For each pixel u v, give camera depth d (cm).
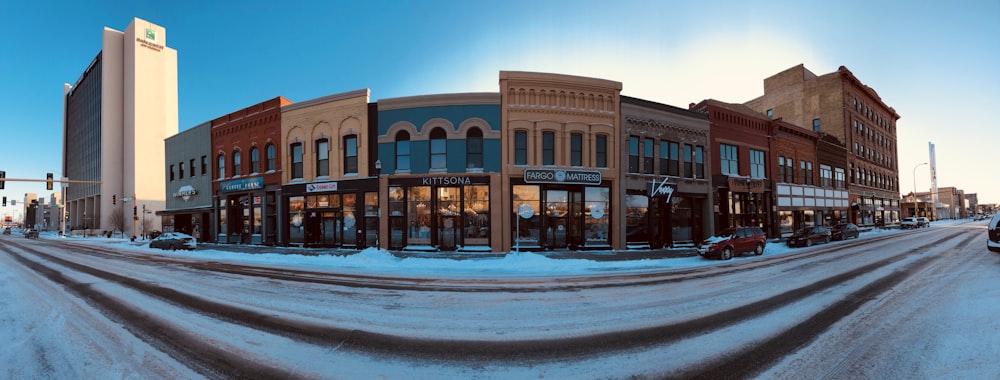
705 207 2502
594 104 2197
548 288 1041
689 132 2467
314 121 2370
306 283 1127
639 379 452
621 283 1118
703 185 2491
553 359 518
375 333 634
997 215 1711
